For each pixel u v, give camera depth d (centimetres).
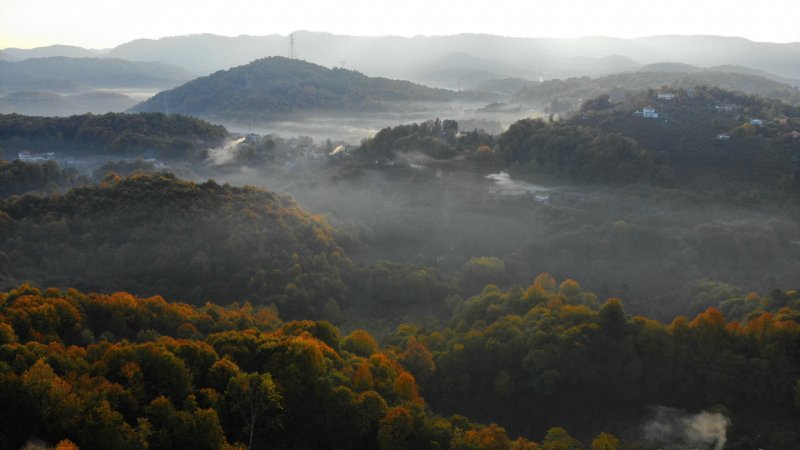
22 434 5906
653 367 8962
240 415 6912
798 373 8188
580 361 8981
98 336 9012
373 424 7306
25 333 8000
